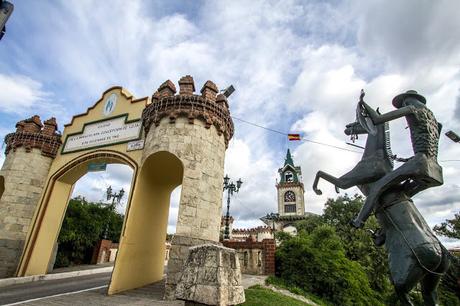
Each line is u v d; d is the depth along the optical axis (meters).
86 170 15.38
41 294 9.58
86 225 21.81
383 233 4.40
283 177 69.56
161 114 11.54
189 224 9.76
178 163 12.04
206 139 11.32
